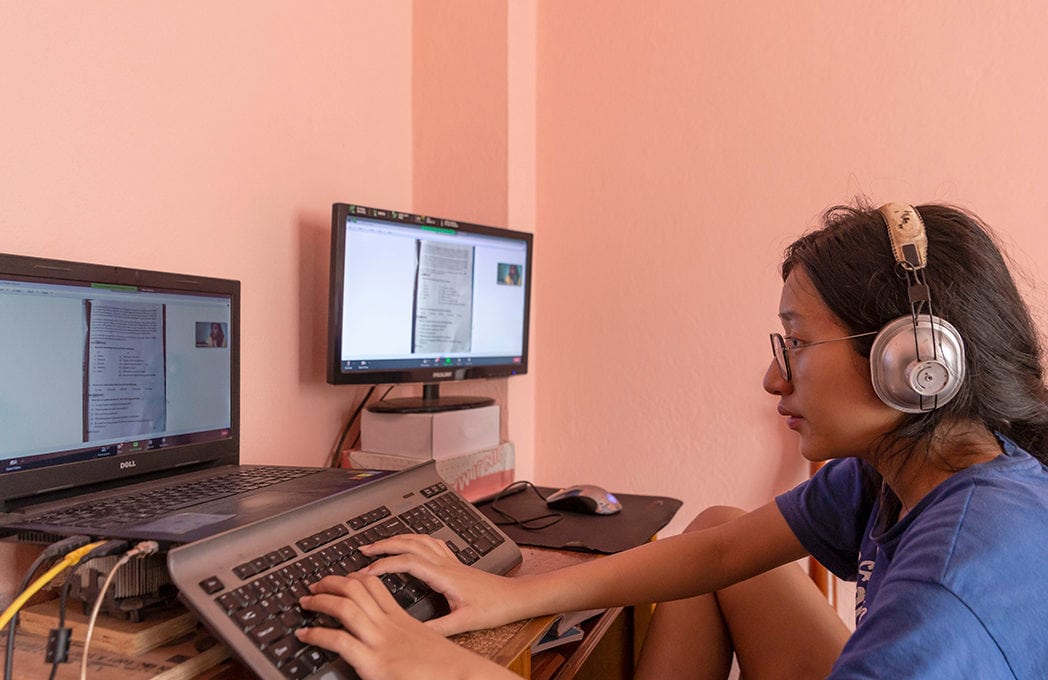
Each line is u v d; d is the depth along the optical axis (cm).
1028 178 146
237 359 104
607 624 99
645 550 89
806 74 160
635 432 175
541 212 182
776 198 163
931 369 59
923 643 48
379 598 63
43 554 59
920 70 152
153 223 105
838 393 64
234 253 120
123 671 60
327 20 142
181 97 110
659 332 173
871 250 63
